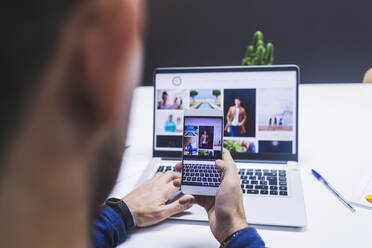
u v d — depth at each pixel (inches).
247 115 31.8
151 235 20.3
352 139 35.8
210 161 23.1
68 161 5.3
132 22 5.1
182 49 127.0
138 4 5.2
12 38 4.5
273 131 31.2
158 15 125.2
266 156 31.0
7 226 5.1
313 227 20.5
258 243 16.2
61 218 5.4
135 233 20.6
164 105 33.0
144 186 23.9
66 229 5.5
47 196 5.2
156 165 30.4
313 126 40.1
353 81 116.0
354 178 27.5
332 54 115.7
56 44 4.7
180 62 128.1
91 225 6.5
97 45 4.9
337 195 24.3
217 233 18.8
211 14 121.9
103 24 4.9
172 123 32.6
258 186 25.1
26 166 5.0
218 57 125.2
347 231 19.9
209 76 32.7
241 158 31.4
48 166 5.2
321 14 113.0
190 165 23.1
